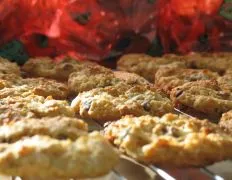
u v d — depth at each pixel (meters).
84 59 0.55
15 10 0.52
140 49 0.57
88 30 0.55
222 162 0.32
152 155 0.30
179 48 0.59
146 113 0.38
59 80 0.48
